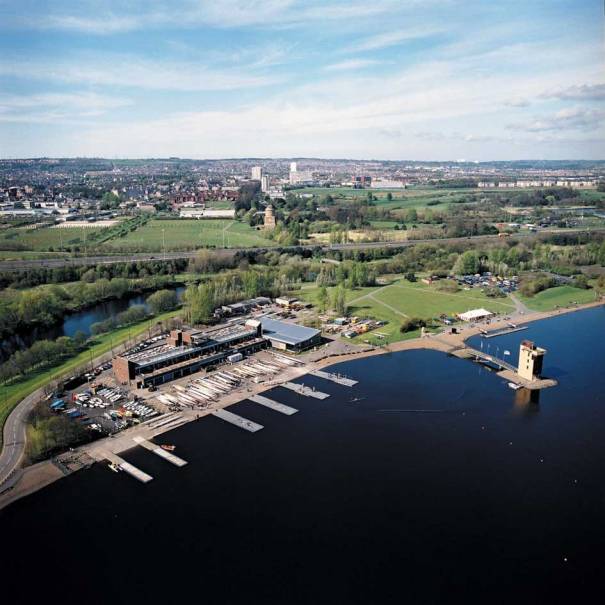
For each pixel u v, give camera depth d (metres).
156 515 148.88
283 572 129.88
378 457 179.00
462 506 154.50
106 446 182.88
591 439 192.62
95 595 123.25
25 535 141.25
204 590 124.69
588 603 122.19
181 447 183.38
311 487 161.88
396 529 144.62
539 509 153.75
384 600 122.25
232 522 146.50
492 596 123.75
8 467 169.88
